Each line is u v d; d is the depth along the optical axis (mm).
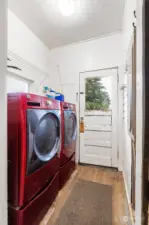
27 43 2346
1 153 727
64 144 1912
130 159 1434
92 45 2684
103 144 2592
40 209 1296
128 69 1538
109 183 1997
